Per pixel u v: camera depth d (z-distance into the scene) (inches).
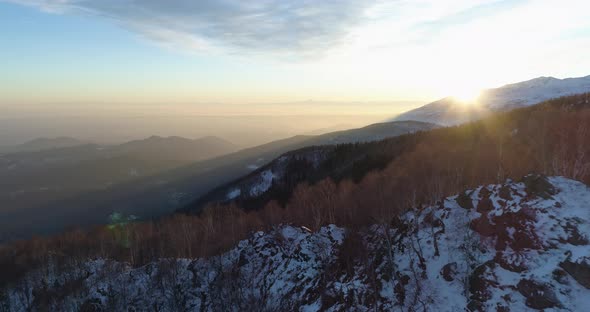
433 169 2385.6
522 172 1855.3
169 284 1972.2
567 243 1029.8
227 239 2518.5
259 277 1788.9
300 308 1464.1
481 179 1958.7
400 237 1534.2
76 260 2506.2
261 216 3134.8
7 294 2193.7
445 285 1179.3
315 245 1804.9
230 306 1659.7
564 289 921.5
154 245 2810.0
